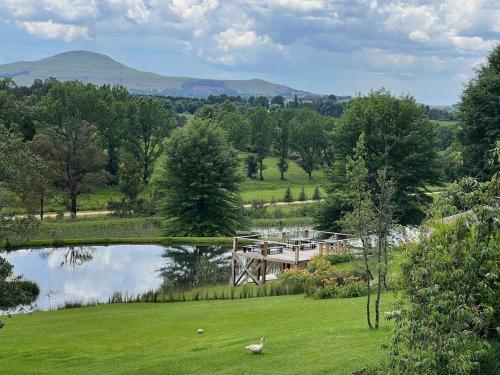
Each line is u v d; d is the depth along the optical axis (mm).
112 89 119688
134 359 19438
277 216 79625
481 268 10688
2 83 99875
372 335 17922
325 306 24391
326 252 37594
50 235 59250
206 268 44875
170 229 65500
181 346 20484
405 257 10852
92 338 23219
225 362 17188
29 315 29172
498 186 10203
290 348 17812
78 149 74062
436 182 58688
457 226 10234
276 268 42844
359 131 59375
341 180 59094
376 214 20969
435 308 9852
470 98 54344
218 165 67188
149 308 30078
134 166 80438
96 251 51469
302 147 130125
